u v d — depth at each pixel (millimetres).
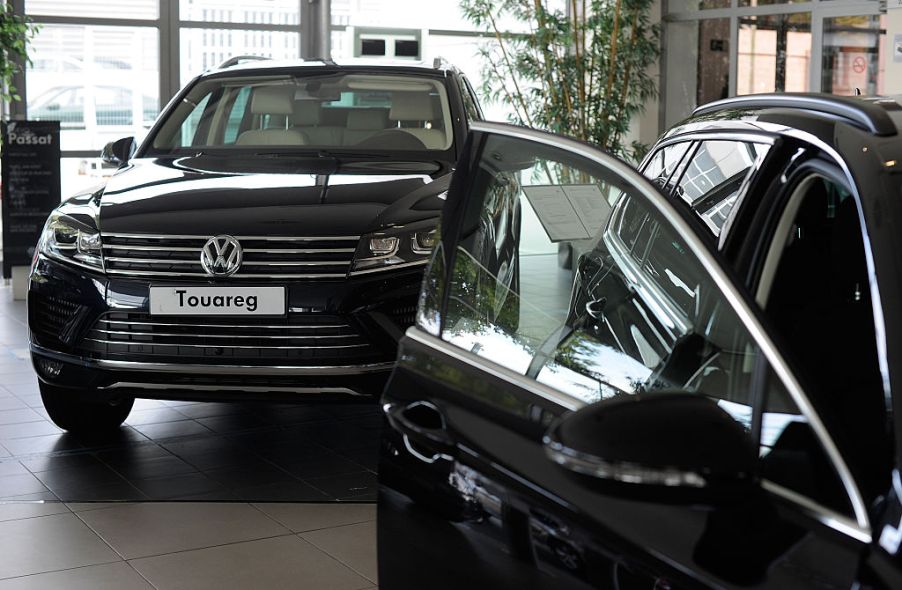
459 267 1787
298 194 3984
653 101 10922
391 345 3727
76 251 3898
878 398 1607
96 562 3199
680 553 1209
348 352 3719
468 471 1559
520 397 1557
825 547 1107
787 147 1754
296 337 3719
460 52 11508
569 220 1656
